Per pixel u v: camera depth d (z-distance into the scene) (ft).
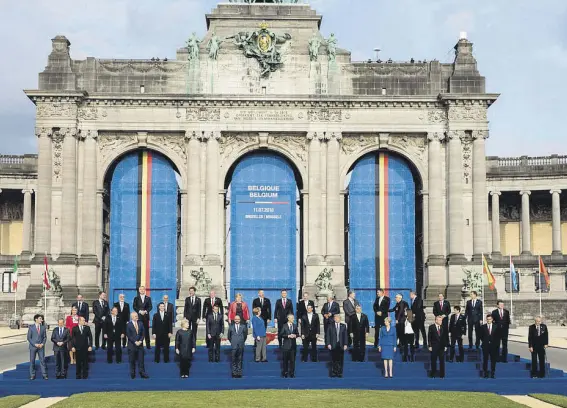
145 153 319.27
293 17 320.91
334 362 159.63
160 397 134.92
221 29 320.29
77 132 312.50
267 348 191.01
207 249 310.65
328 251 312.29
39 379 155.94
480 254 312.91
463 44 320.70
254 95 313.32
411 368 166.61
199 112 314.96
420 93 319.68
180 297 305.53
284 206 317.42
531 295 365.20
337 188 315.37
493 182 380.17
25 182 375.04
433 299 311.88
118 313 168.55
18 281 369.30
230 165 316.40
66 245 307.78
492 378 159.12
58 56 314.35
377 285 318.04
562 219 389.60
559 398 137.90
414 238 320.91
